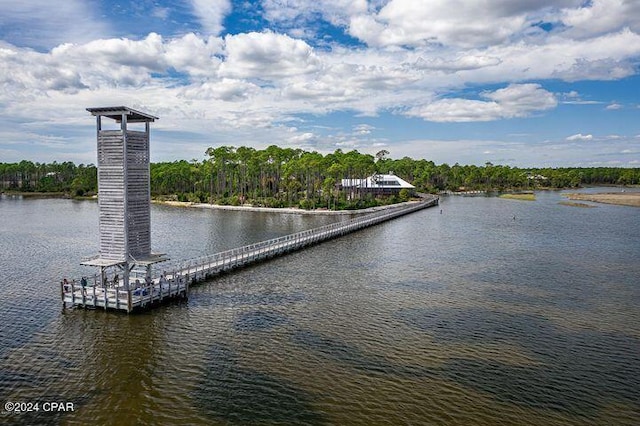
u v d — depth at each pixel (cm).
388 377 2670
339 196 14700
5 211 11750
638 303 4072
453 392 2511
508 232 8469
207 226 9312
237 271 5281
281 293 4356
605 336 3303
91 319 3544
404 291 4447
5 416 2242
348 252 6531
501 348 3089
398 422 2228
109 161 3709
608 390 2544
